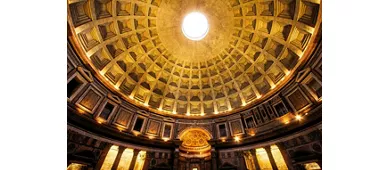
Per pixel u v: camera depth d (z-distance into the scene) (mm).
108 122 20375
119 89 22406
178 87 26484
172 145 23672
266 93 22188
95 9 18141
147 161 21828
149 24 22438
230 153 22219
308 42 17812
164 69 25516
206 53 25078
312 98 17406
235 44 23656
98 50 20078
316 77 16719
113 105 21422
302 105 18359
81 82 18188
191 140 25375
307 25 17219
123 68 22719
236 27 22516
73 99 17219
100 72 20375
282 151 18719
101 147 18875
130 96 23453
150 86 25141
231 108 25250
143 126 23438
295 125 18094
